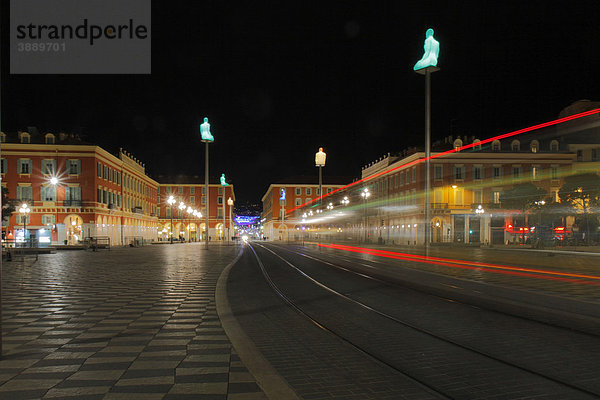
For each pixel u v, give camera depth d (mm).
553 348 6090
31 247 33594
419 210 54188
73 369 4992
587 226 43156
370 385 4605
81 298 10391
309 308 9305
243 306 9531
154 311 8695
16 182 47156
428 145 19656
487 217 53562
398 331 7152
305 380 4754
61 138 49875
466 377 4879
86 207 48062
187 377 4723
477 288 12406
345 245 57281
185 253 34062
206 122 40125
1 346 5434
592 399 4250
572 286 12711
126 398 4121
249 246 53500
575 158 55188
